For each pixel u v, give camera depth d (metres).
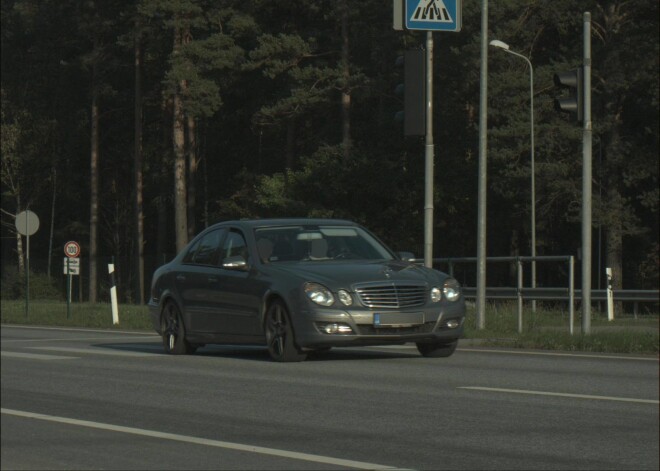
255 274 50.19
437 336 48.00
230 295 51.47
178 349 55.75
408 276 48.09
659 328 71.31
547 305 79.75
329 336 46.78
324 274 47.94
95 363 53.75
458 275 79.19
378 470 25.47
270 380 43.34
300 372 45.78
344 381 42.47
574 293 73.88
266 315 49.47
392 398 37.47
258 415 34.62
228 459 27.30
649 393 38.19
